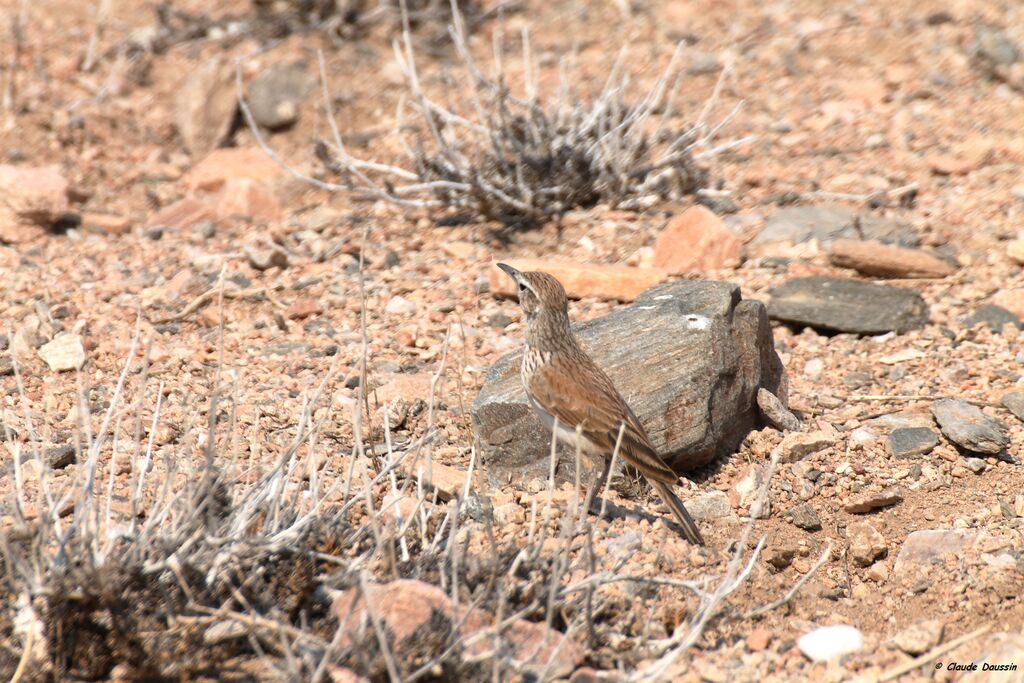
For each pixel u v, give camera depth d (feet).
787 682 23.44
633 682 21.76
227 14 65.46
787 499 30.27
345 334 38.24
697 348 31.09
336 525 24.48
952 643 23.98
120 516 25.61
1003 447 31.89
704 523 29.12
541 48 64.13
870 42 64.44
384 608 22.07
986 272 42.60
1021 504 29.50
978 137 54.08
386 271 43.01
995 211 47.24
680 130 50.85
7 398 33.06
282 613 21.84
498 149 47.65
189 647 21.08
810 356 37.88
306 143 55.62
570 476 30.37
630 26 67.05
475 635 21.03
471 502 27.50
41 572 21.54
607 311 40.06
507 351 37.32
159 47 61.67
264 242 45.01
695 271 43.09
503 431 30.50
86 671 21.08
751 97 59.11
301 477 27.35
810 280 40.81
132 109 56.75
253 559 22.34
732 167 52.24
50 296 39.99
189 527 22.04
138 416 24.36
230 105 56.24
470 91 58.29
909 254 42.42
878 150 53.42
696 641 24.32
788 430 32.83
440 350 37.24
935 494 30.58
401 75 59.62
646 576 25.04
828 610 26.81
